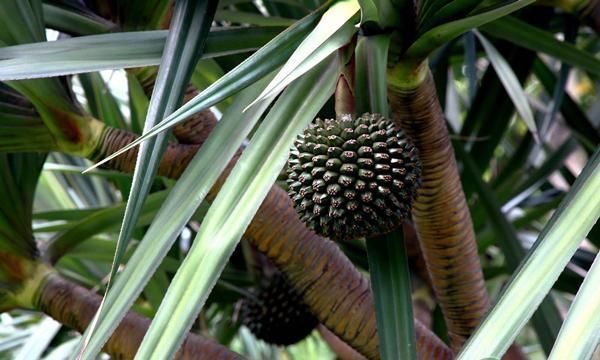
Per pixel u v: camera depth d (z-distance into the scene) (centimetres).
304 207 130
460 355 100
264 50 119
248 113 128
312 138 132
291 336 216
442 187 148
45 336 207
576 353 92
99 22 159
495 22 181
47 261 172
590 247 254
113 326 116
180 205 124
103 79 214
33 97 154
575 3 200
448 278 156
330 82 131
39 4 152
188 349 155
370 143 129
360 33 136
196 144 158
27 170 170
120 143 159
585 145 228
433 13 132
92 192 255
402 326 120
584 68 183
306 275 152
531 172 258
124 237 115
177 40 129
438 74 220
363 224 126
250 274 223
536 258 105
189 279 115
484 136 223
